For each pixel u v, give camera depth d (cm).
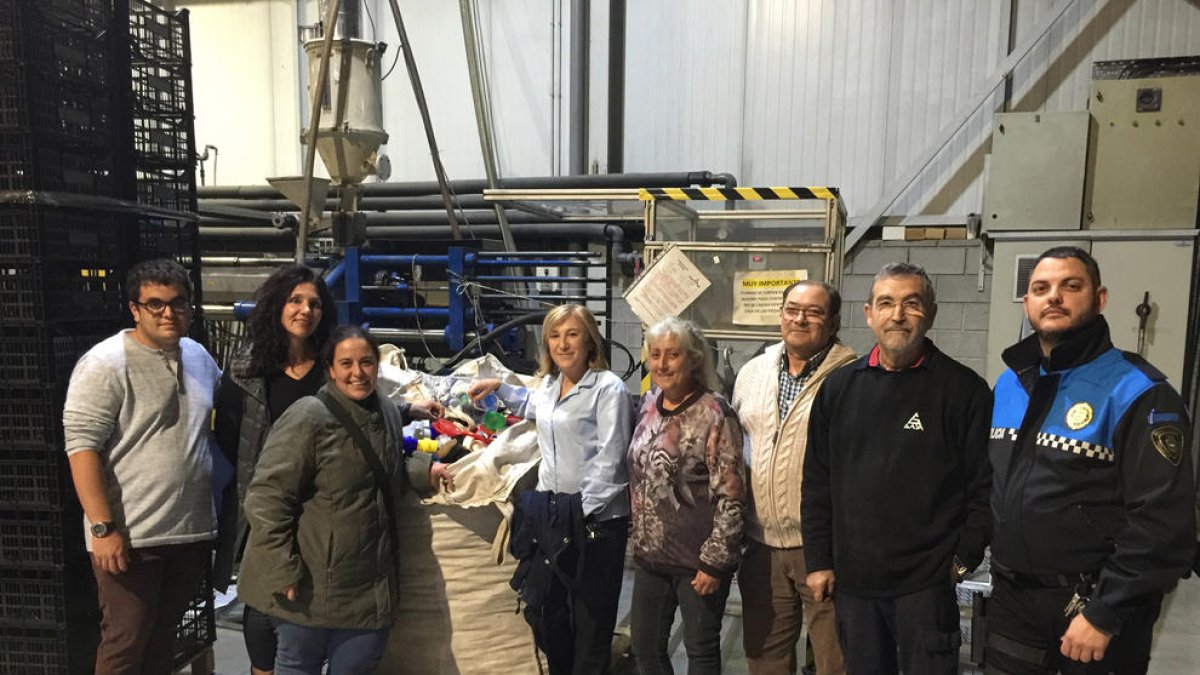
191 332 264
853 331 456
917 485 170
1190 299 356
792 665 215
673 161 489
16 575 219
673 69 484
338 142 397
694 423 195
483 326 391
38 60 207
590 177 474
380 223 514
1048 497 156
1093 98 365
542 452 222
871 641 178
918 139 444
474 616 236
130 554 199
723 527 188
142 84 248
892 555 172
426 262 394
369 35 531
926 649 170
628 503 212
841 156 458
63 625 216
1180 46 402
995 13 425
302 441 184
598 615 209
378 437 194
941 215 448
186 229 265
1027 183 375
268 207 549
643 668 206
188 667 266
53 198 206
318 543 185
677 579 200
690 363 198
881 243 447
